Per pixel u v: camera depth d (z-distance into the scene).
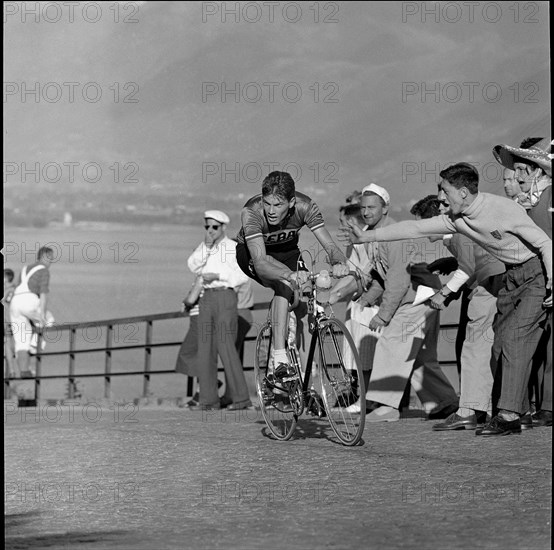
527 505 9.63
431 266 15.95
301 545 8.38
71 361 29.67
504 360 14.03
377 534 8.70
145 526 9.45
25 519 10.04
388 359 16.47
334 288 17.00
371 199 16.67
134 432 16.73
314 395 14.12
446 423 14.99
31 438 16.77
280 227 13.91
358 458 12.65
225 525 9.33
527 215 13.66
